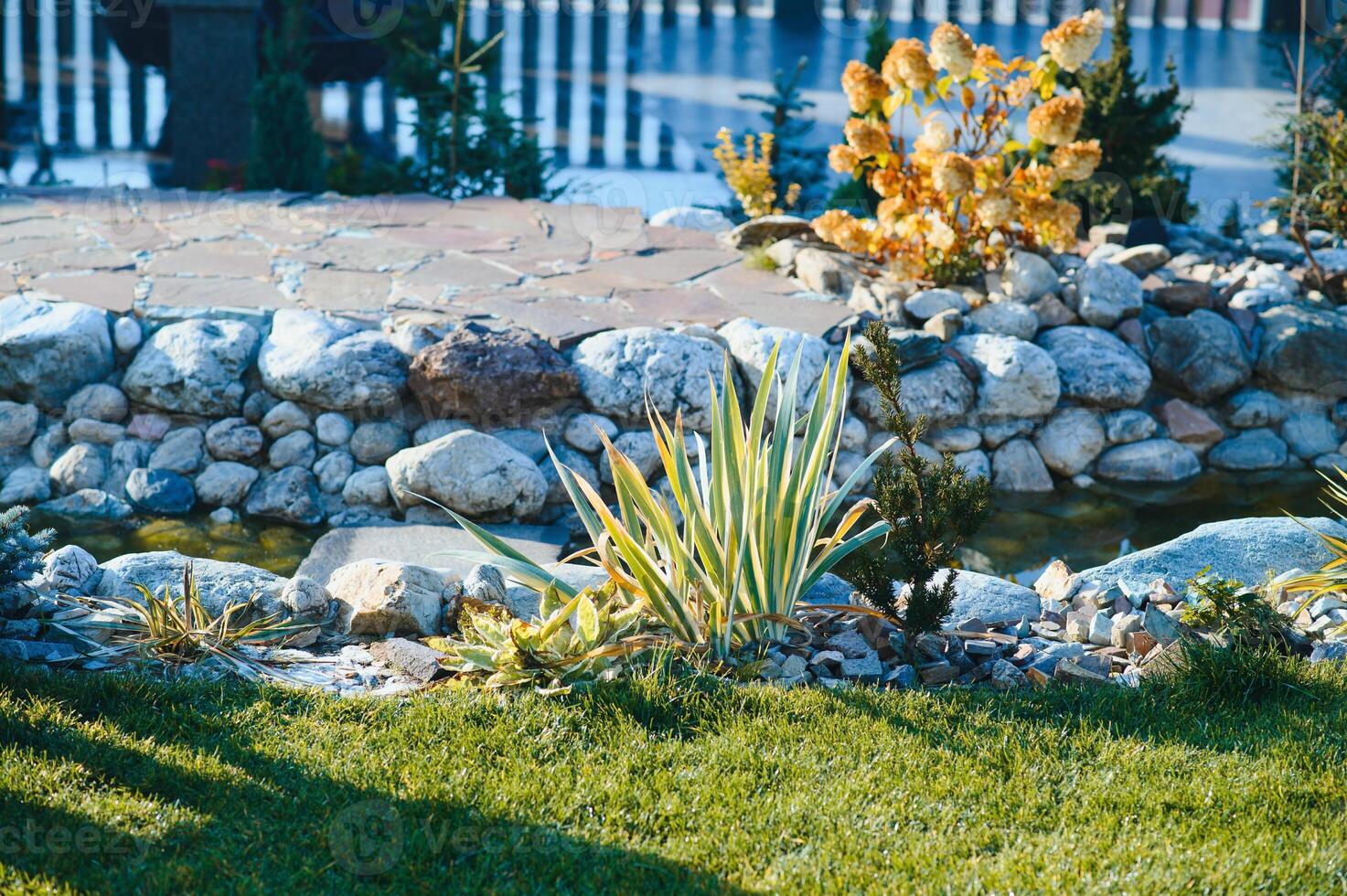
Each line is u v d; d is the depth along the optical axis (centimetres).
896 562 575
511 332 680
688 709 396
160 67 1525
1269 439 721
